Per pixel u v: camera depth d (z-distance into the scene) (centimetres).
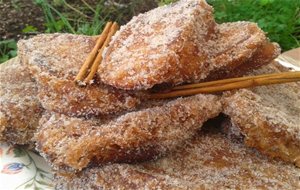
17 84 28
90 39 28
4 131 26
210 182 23
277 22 49
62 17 50
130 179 23
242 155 25
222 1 49
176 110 24
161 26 25
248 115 24
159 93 25
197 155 25
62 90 25
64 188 24
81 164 23
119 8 54
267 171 24
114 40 26
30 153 27
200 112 24
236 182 23
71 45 28
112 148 23
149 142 23
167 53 23
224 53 25
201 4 25
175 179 23
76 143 23
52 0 54
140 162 24
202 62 24
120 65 24
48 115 25
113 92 24
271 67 29
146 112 23
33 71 25
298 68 34
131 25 26
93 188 23
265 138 24
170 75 23
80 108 24
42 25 52
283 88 28
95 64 25
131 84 23
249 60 26
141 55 23
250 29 26
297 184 23
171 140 24
